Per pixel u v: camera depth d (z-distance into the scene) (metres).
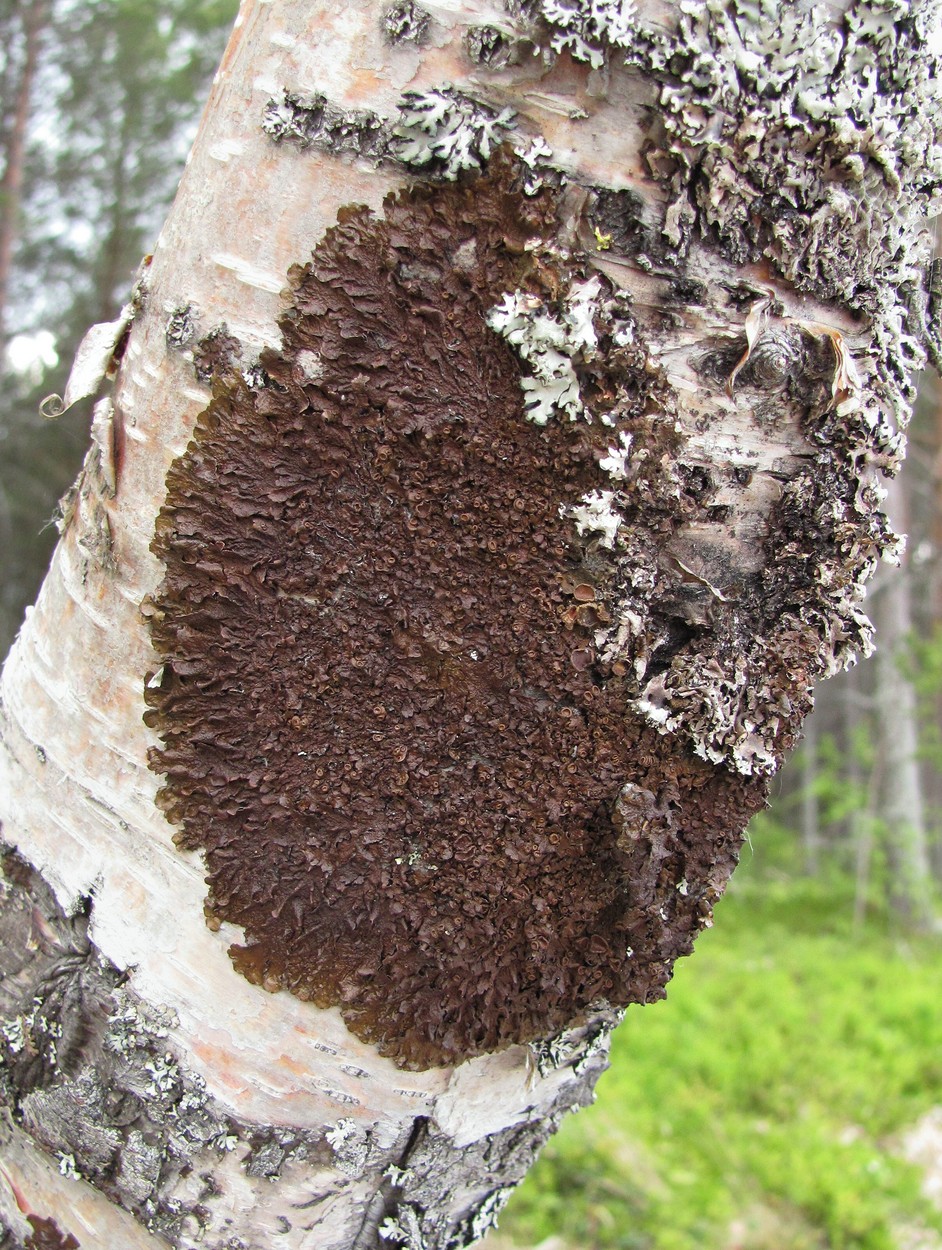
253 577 0.15
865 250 0.15
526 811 0.16
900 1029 0.86
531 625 0.15
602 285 0.15
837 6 0.14
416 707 0.16
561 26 0.14
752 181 0.15
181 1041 0.17
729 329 0.15
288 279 0.15
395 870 0.16
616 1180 0.56
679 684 0.16
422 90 0.15
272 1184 0.18
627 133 0.14
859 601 0.17
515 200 0.14
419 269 0.15
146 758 0.17
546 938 0.16
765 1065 0.74
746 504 0.16
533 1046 0.18
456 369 0.15
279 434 0.15
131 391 0.16
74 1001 0.18
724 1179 0.59
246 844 0.16
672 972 0.16
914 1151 0.66
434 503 0.15
